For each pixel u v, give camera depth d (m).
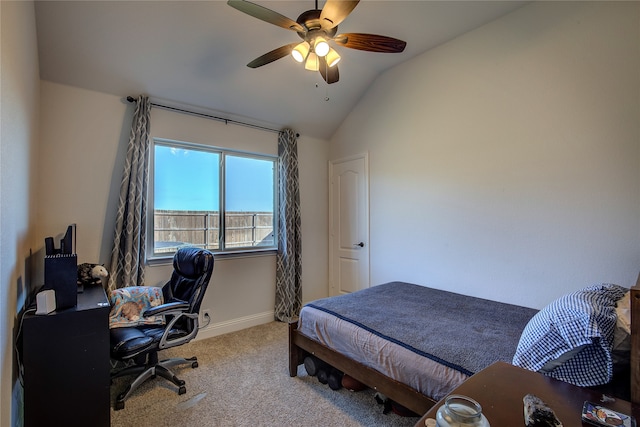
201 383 2.21
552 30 2.19
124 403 1.94
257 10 1.63
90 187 2.52
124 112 2.68
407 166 3.19
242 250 3.47
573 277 2.10
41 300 1.53
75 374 1.58
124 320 2.21
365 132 3.66
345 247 3.94
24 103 1.66
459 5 2.34
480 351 1.51
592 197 2.02
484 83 2.57
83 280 2.21
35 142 2.10
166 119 2.89
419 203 3.08
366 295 2.57
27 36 1.73
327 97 3.35
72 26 2.13
